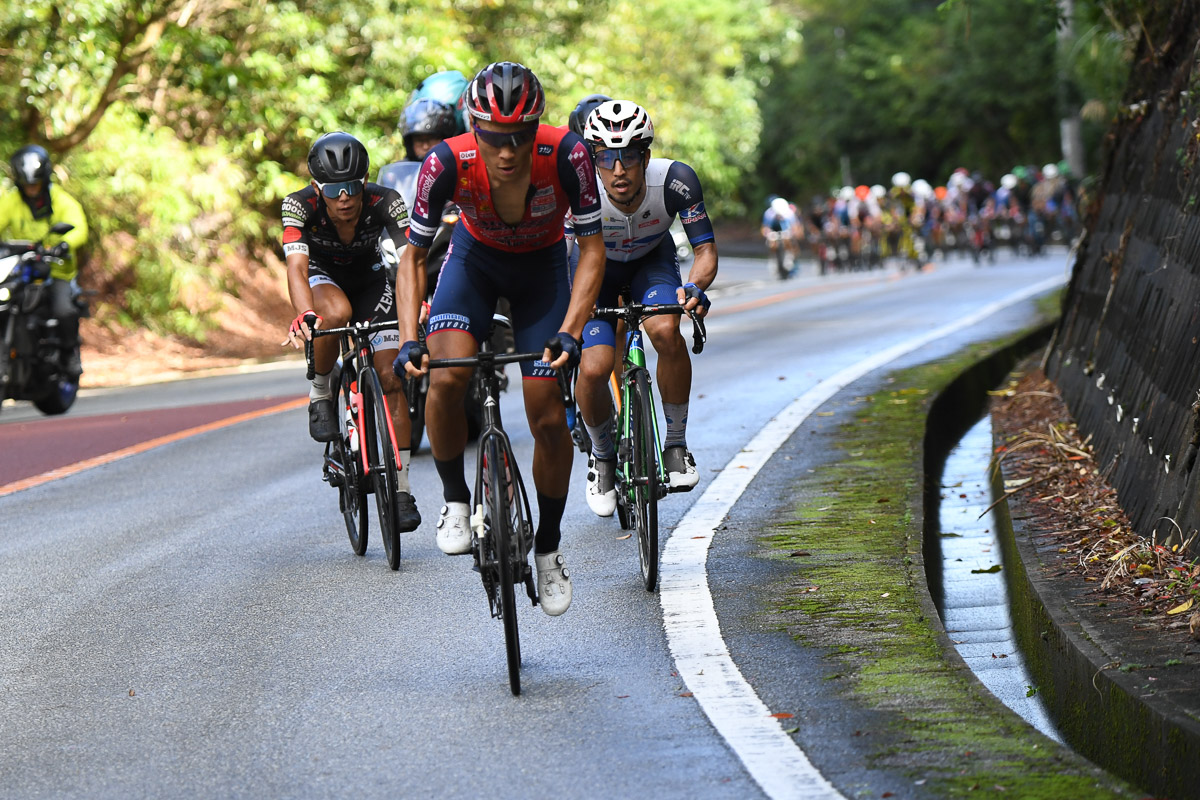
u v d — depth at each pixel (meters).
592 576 10.16
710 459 14.20
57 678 8.38
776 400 18.14
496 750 6.88
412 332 8.17
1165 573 8.52
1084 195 19.02
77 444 17.94
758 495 12.30
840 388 18.80
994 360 21.81
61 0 27.83
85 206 32.94
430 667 8.29
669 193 10.63
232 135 37.03
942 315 30.11
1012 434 14.45
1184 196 11.80
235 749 7.09
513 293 8.77
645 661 8.13
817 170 100.38
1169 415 10.08
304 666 8.41
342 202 11.05
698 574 9.85
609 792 6.30
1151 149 14.68
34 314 21.66
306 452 16.17
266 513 12.94
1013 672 8.92
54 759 7.06
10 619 9.70
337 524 12.38
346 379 11.34
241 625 9.34
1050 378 17.95
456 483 8.65
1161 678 6.84
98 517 13.12
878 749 6.54
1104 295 15.31
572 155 8.16
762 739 6.78
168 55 31.67
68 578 10.79
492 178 8.14
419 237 8.37
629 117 10.16
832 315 32.41
